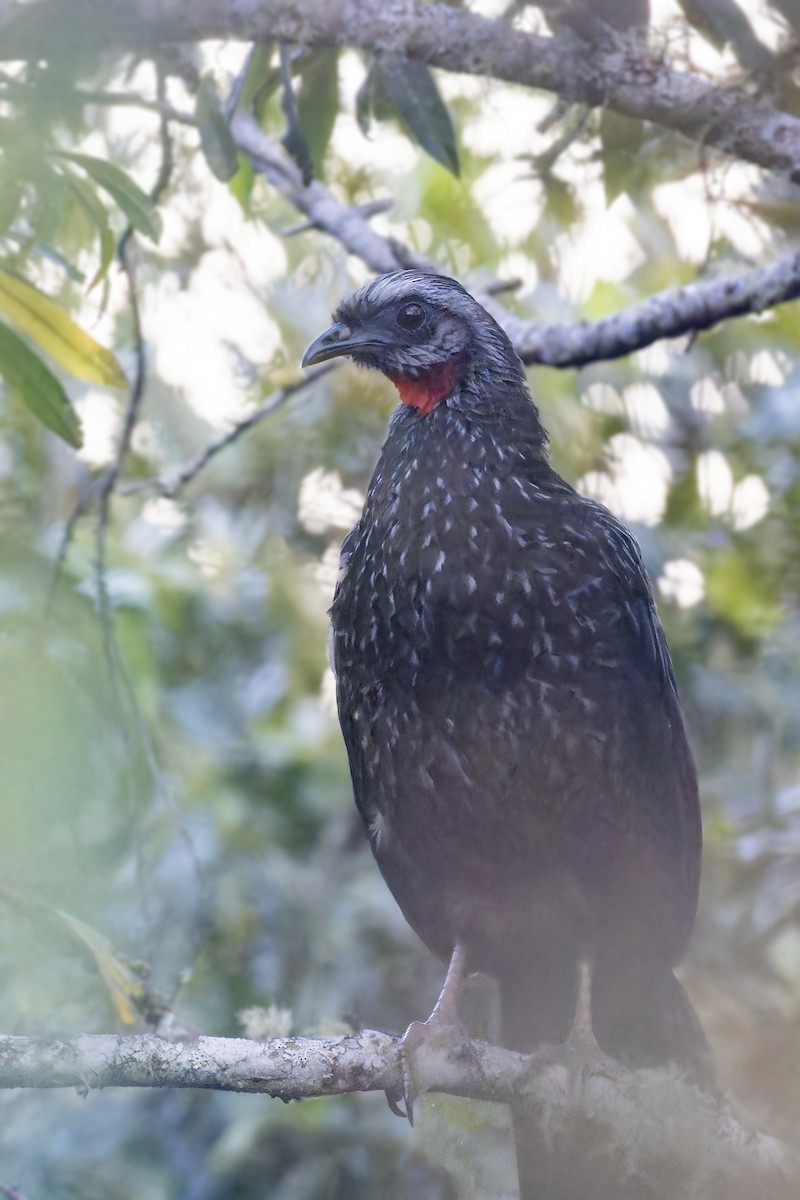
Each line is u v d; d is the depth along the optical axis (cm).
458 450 889
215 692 1423
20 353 903
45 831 752
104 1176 1266
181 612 1397
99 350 918
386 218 1411
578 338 1134
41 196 867
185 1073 693
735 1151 792
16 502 1302
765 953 1253
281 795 1405
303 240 1470
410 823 881
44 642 1070
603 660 845
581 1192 810
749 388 1446
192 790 1350
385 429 1441
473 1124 953
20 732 754
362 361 955
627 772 856
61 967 1020
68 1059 669
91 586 1277
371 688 870
